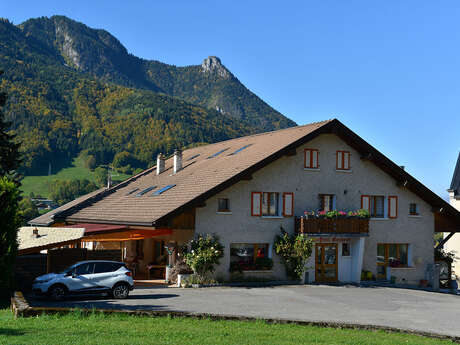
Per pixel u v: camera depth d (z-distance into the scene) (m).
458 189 45.75
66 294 20.27
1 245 18.17
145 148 183.50
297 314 18.48
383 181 33.44
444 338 15.08
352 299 23.67
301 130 32.38
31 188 159.75
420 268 34.03
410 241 33.94
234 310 18.75
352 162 32.53
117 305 18.67
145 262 33.28
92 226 29.47
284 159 30.22
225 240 28.02
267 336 13.70
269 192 29.62
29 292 22.88
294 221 30.22
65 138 187.38
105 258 25.61
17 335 12.02
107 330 13.19
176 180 33.69
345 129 31.53
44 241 24.42
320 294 25.05
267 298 22.72
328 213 30.08
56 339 11.73
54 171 174.62
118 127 195.88
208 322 15.54
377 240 32.84
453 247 45.12
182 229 27.11
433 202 34.69
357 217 30.89
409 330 15.65
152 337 12.65
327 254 31.08
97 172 169.12
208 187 27.42
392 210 33.53
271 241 29.42
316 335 14.32
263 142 34.16
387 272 33.03
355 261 31.38
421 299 25.19
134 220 27.23
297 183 30.55
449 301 25.09
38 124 185.75
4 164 38.22
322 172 31.42
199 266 26.67
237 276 28.17
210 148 42.38
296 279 29.61
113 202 35.66
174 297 21.94
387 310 20.75
